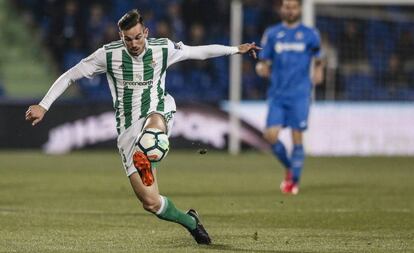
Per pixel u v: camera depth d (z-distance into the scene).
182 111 71.81
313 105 71.31
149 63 26.20
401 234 30.05
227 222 33.38
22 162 62.41
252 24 84.44
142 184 25.94
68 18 83.94
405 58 78.31
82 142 71.56
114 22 83.94
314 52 46.91
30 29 84.06
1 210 36.41
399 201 40.88
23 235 29.23
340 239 28.72
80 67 26.31
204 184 49.00
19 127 71.25
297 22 46.69
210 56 27.02
